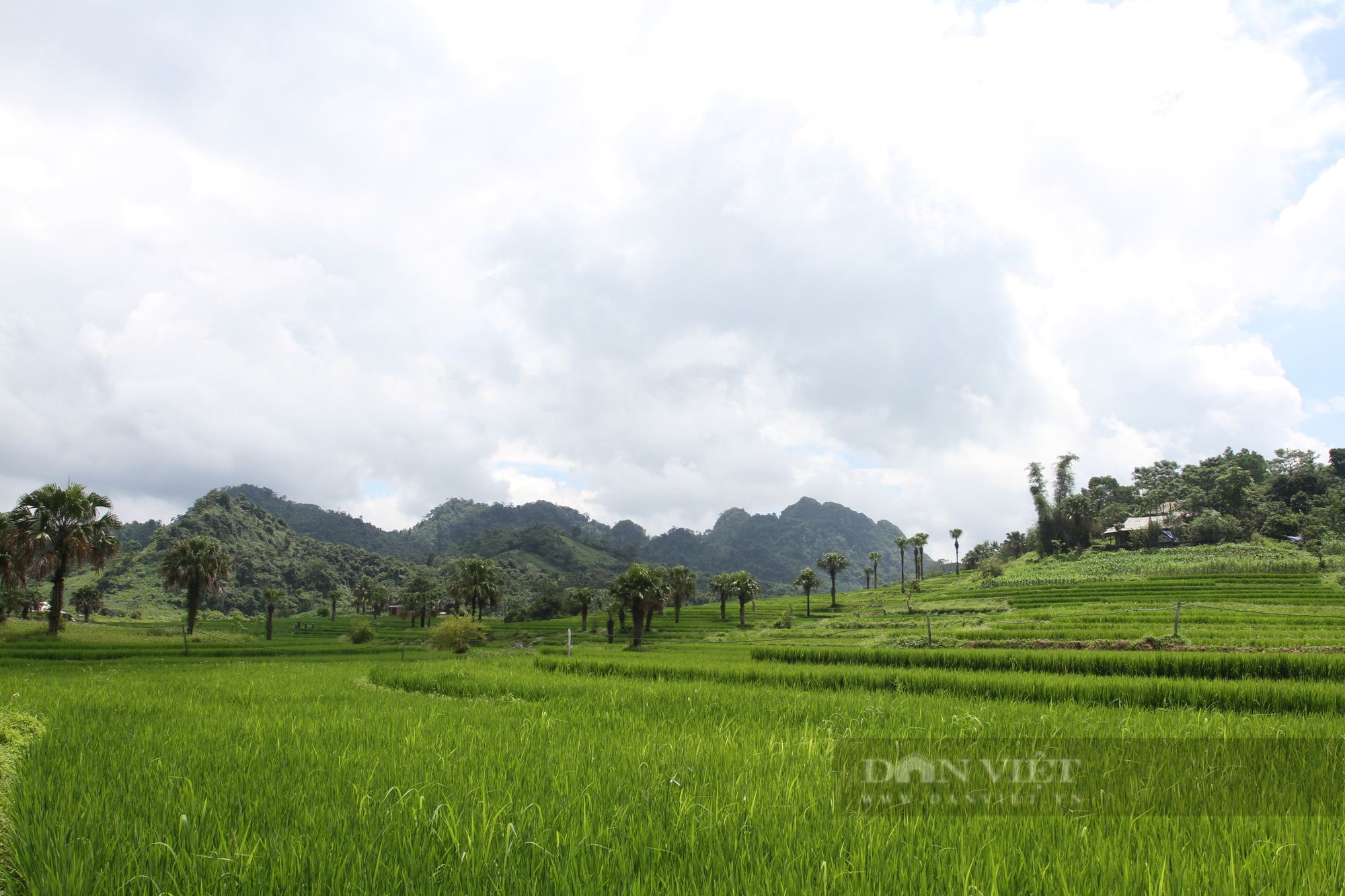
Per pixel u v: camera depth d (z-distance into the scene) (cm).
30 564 4959
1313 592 6775
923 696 1791
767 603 13875
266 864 493
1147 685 1977
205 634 6581
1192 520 12256
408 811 602
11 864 498
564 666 2988
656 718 1305
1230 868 466
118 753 884
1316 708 1783
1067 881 459
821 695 1742
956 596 9550
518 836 526
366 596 14488
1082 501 12888
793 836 544
